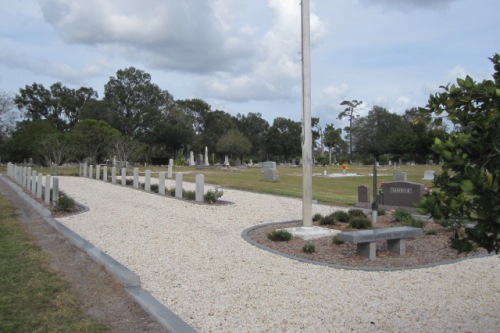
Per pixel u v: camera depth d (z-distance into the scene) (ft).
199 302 18.65
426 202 9.77
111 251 28.32
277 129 339.77
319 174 133.59
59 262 25.80
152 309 17.51
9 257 26.73
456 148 9.02
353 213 39.81
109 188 74.74
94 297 19.61
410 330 15.52
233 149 244.01
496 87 9.46
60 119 293.43
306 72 32.40
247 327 15.90
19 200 60.75
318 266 24.48
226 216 43.29
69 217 43.04
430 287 20.59
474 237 9.56
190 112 312.71
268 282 21.48
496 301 18.61
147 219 41.24
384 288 20.43
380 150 293.64
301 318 16.71
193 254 27.48
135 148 137.59
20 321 16.72
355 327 15.83
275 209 48.78
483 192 8.20
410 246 29.35
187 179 101.71
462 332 15.29
